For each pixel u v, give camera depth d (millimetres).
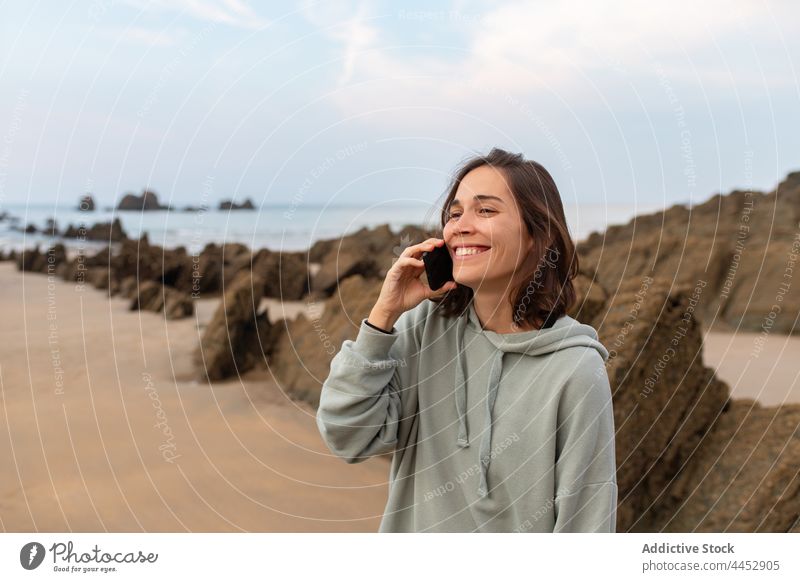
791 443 3270
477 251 1422
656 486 3400
